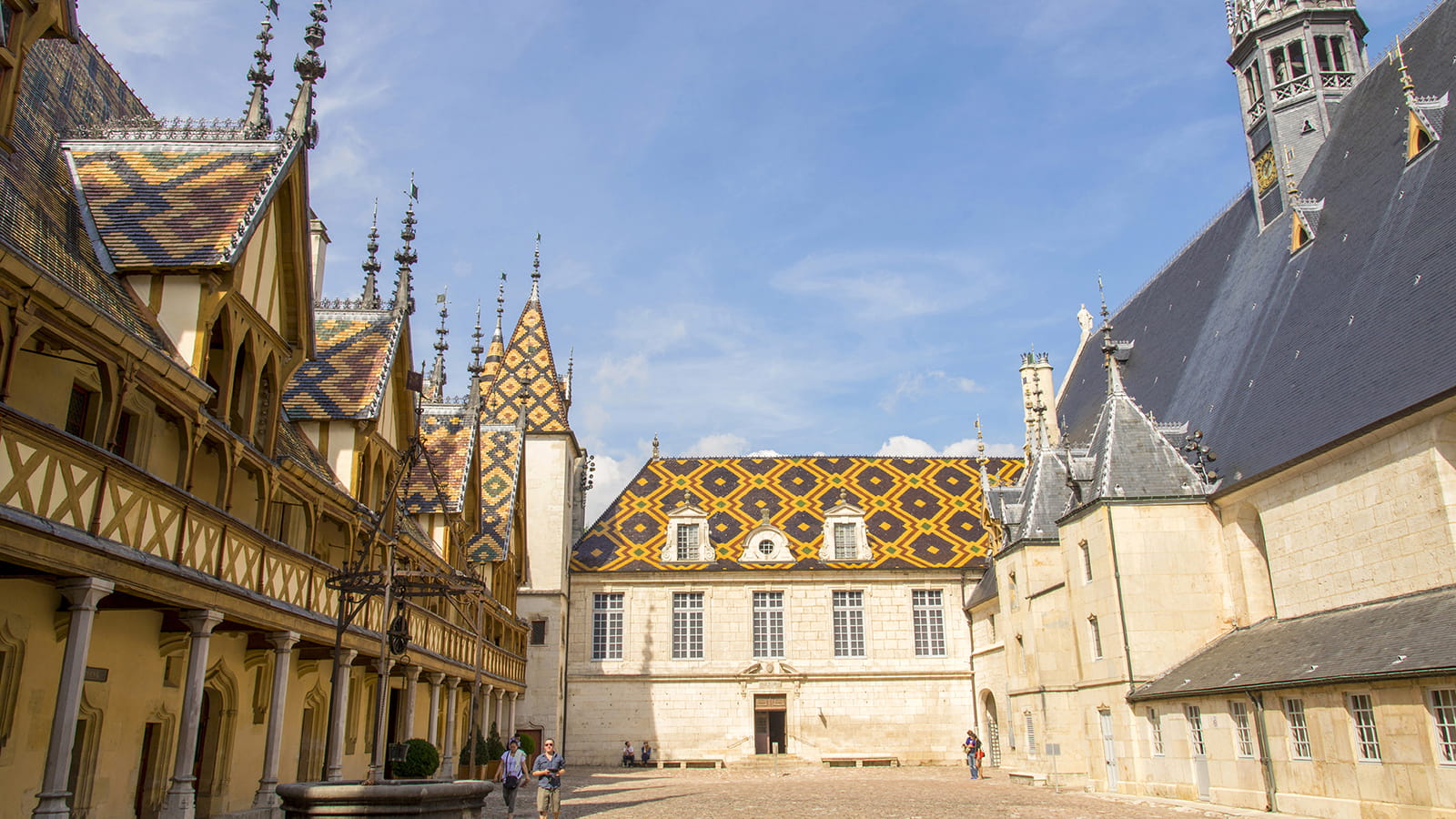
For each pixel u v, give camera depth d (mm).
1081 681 32000
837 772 44469
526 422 46750
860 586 50875
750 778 40000
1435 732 18312
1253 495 28047
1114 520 29922
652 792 32219
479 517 35188
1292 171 36062
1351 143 33125
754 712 49438
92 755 14531
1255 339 33125
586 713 48781
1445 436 21375
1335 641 22391
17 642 12938
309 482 19297
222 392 16344
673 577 50719
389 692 29312
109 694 15039
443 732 33875
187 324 15633
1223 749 25156
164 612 16344
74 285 13180
